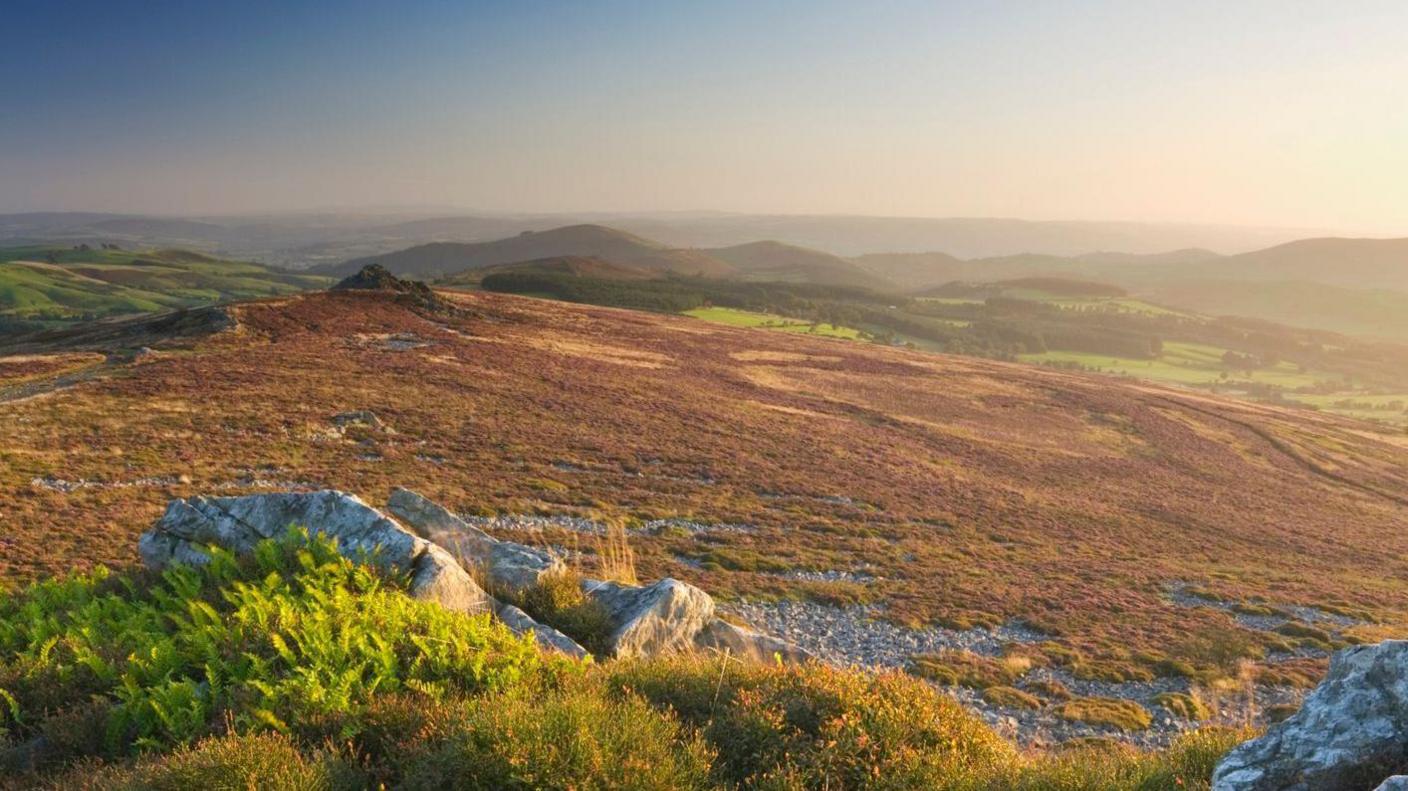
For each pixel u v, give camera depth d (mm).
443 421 55156
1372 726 6941
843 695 9141
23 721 8102
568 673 9344
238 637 9086
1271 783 6789
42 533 26438
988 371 131625
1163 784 7695
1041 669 25516
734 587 30891
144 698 7863
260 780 6488
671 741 7781
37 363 59125
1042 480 68188
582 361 89750
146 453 38844
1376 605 40062
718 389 86438
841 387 100562
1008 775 8180
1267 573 46344
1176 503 66312
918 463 66312
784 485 52094
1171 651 28297
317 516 13477
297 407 52031
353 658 8703
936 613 30562
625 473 49656
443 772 6785
